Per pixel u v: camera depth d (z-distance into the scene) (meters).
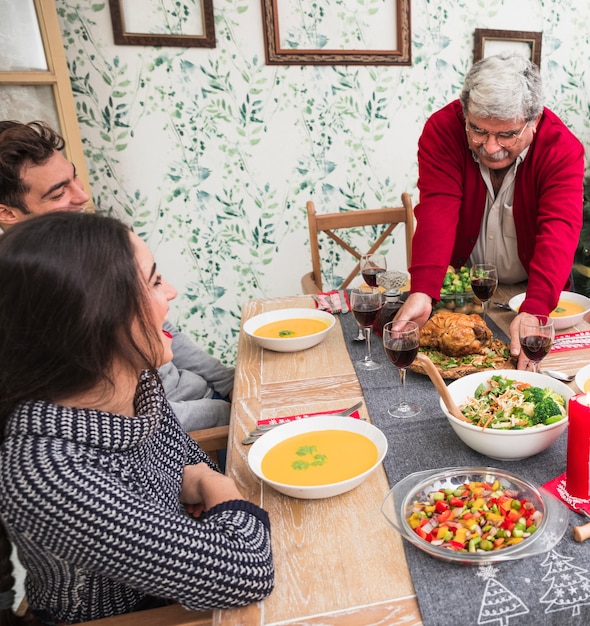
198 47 2.69
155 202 2.89
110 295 0.66
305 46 2.79
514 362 1.30
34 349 0.65
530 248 1.81
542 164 1.65
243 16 2.69
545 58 3.07
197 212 2.96
